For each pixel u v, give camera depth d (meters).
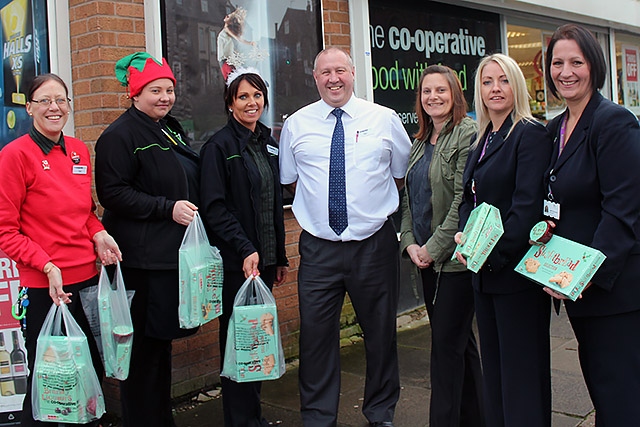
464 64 6.62
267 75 4.74
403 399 4.16
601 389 2.61
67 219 2.96
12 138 4.20
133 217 3.16
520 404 2.78
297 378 4.64
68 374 2.78
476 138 3.12
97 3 3.78
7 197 2.81
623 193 2.44
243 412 3.49
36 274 2.92
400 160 3.67
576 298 2.41
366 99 5.41
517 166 2.73
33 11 3.96
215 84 4.41
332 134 3.50
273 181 3.56
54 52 3.88
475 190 2.91
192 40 4.26
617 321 2.55
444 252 3.20
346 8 5.34
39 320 2.94
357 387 4.41
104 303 2.94
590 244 2.49
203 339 4.39
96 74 3.81
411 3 6.02
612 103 2.57
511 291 2.76
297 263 5.02
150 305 3.25
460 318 3.26
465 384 3.48
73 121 3.99
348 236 3.47
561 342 5.12
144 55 3.21
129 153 3.14
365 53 5.38
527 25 7.49
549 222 2.60
